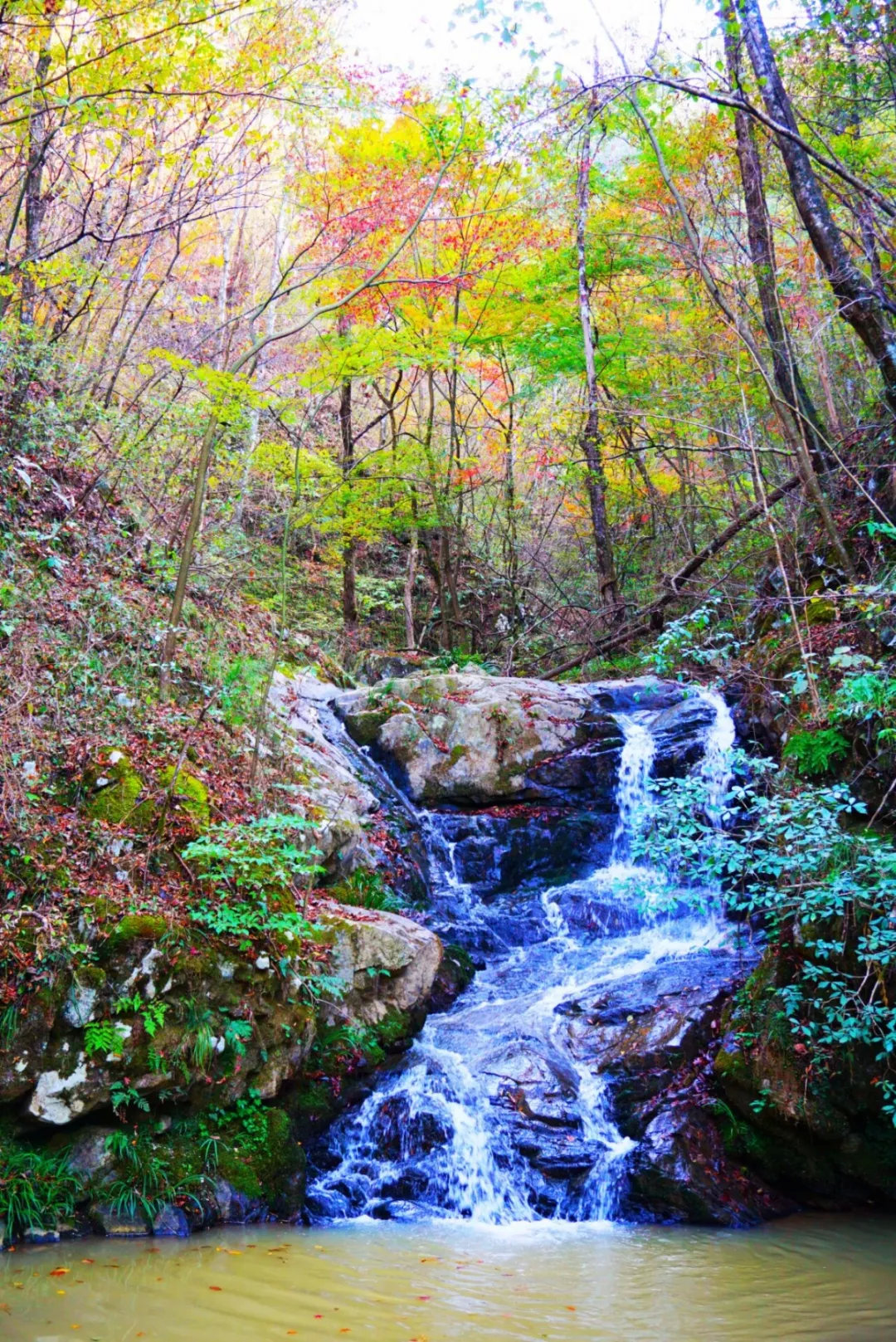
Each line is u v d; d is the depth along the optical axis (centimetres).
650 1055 698
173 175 1071
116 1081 524
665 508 1723
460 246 1480
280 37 924
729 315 997
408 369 2006
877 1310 453
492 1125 650
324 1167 635
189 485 1025
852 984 638
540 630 1922
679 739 1073
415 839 1009
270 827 668
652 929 937
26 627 679
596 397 1421
